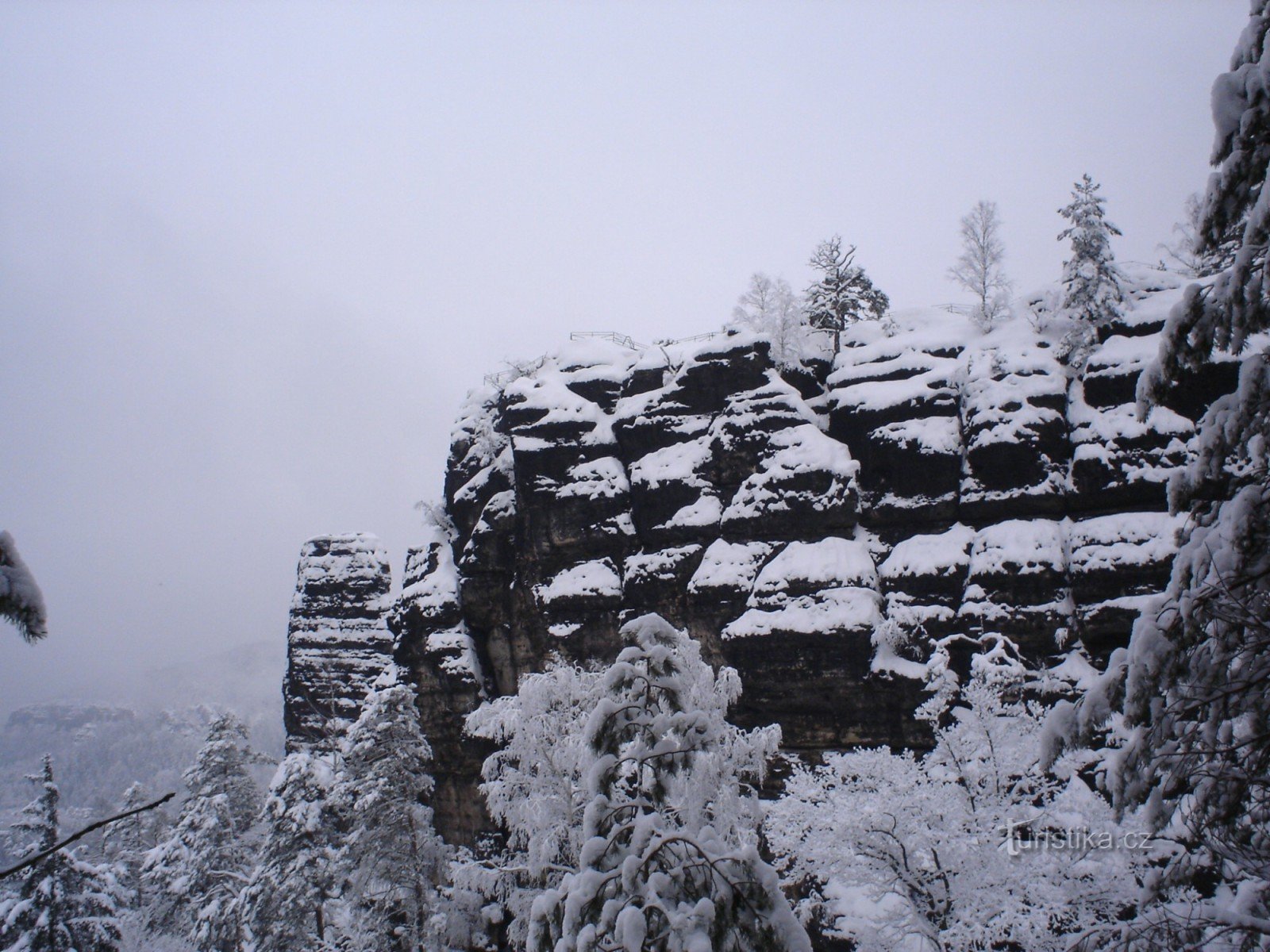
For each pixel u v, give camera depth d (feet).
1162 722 34.22
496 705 96.73
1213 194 36.32
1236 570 33.19
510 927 79.00
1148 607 36.11
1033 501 106.22
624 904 35.37
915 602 108.78
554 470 138.41
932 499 113.50
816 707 108.68
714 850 38.04
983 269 126.11
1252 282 35.42
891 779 79.87
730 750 66.23
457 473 159.33
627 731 42.78
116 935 114.42
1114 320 110.73
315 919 131.34
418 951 103.50
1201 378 99.45
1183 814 36.09
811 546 116.37
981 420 111.04
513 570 140.36
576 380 146.61
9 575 20.52
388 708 111.45
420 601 148.87
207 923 131.75
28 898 110.22
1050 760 37.35
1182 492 37.42
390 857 106.01
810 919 85.20
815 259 145.38
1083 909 67.05
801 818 84.43
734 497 123.13
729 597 117.70
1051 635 99.50
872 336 135.74
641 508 130.21
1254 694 33.94
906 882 74.74
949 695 84.28
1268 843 35.40
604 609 129.29
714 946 34.53
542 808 77.97
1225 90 35.81
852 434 123.54
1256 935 32.04
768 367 130.72
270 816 125.90
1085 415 107.04
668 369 140.97
